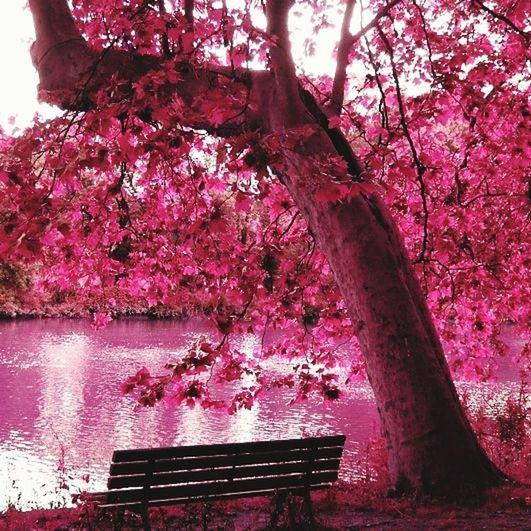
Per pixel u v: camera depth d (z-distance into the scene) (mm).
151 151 6078
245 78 8500
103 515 6012
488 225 13625
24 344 46656
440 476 7008
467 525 6051
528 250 13383
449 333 12711
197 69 8430
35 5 8922
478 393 29219
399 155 13664
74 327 59031
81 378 34500
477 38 11898
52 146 6883
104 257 12156
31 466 20016
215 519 6711
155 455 5484
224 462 5801
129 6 8656
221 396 30047
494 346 13148
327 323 11289
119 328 59281
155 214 12477
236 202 6523
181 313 70688
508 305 13359
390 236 7742
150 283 12203
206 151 10664
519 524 6055
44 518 6816
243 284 10016
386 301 7395
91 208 10375
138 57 8648
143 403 7504
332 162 5426
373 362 7453
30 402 28703
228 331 9070
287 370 36438
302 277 11320
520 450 10797
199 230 6520
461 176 13148
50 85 8719
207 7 9219
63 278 12227
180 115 6027
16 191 6551
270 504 6316
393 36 11922
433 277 12570
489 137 11727
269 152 5223
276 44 8062
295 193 8023
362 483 8227
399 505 6762
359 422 26250
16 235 5637
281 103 8000
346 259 7574
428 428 7121
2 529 6418
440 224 12172
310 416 27125
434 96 9867
